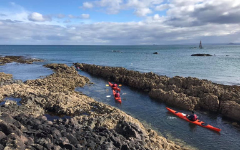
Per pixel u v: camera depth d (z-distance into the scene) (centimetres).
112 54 13088
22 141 1116
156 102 2722
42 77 4269
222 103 2405
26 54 12375
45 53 13825
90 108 2253
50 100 2288
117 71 4334
